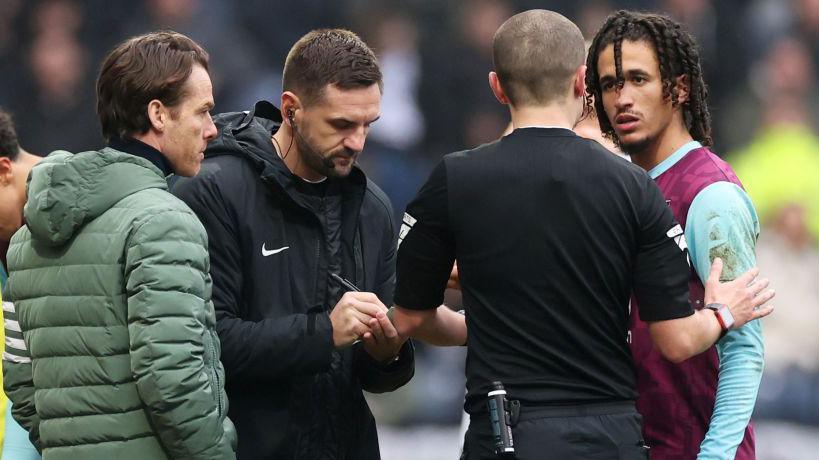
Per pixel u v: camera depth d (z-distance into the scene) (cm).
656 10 3706
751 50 3766
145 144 1301
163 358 1213
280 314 1416
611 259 1248
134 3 3603
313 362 1374
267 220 1420
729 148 3688
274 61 3553
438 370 2941
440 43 3559
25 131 3497
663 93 1362
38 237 1270
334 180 1458
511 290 1254
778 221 3244
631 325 1364
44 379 1290
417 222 1291
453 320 1460
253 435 1409
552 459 1223
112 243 1248
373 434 1501
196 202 1402
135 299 1223
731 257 1315
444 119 3500
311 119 1394
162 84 1290
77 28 3594
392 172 3381
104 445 1259
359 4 3600
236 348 1369
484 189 1259
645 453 1261
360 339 1384
